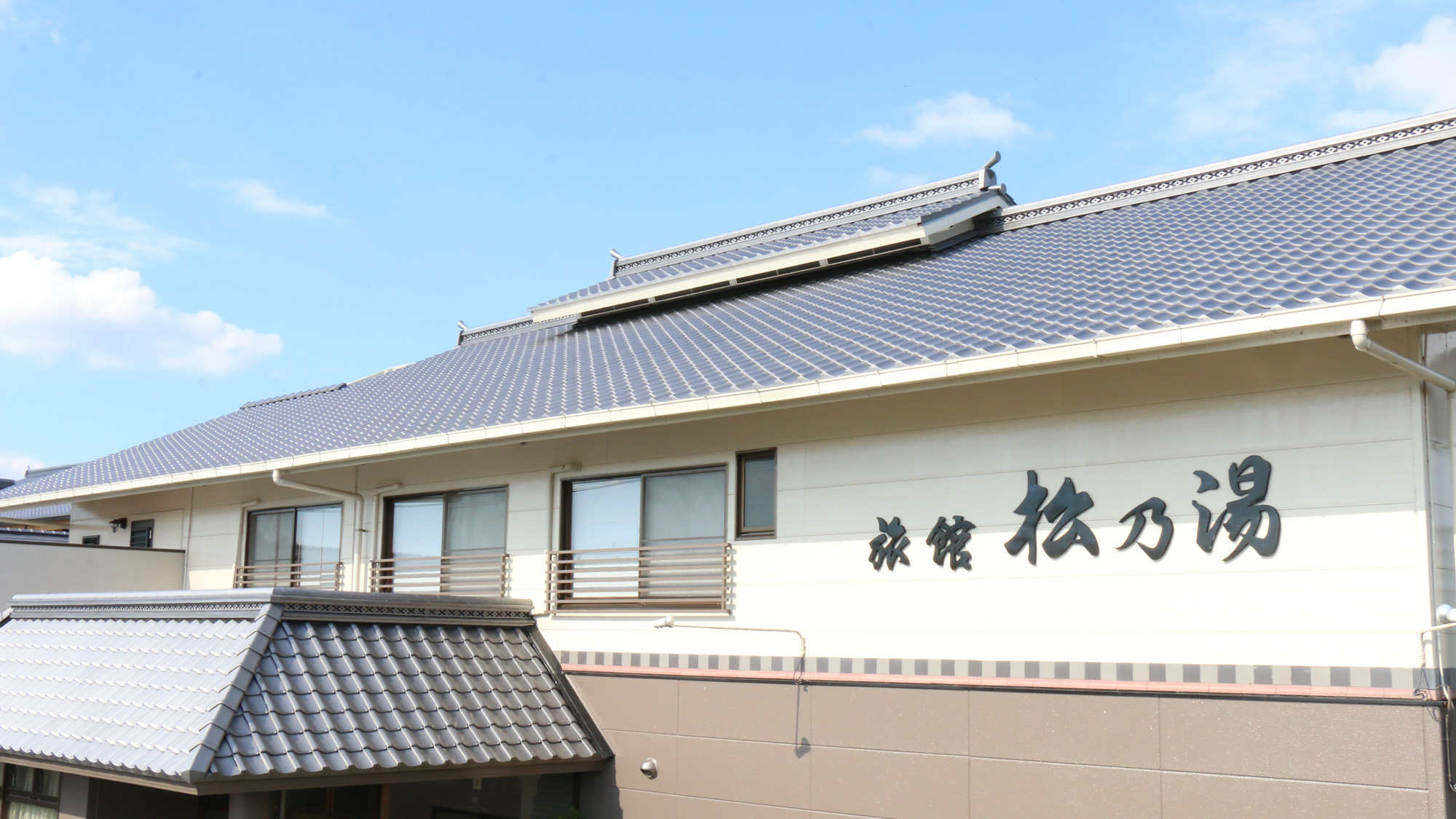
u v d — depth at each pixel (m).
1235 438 7.47
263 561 14.89
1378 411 6.98
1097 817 7.63
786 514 9.64
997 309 9.45
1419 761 6.54
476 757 9.26
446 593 12.31
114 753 8.44
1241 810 7.08
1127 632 7.71
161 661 9.47
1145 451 7.82
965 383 8.05
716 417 9.88
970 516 8.56
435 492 12.66
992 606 8.34
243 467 13.09
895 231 13.08
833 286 13.09
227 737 8.09
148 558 15.70
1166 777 7.40
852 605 9.11
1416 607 6.67
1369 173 11.00
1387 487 6.88
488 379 14.26
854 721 8.93
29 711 9.76
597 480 11.26
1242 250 9.22
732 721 9.67
